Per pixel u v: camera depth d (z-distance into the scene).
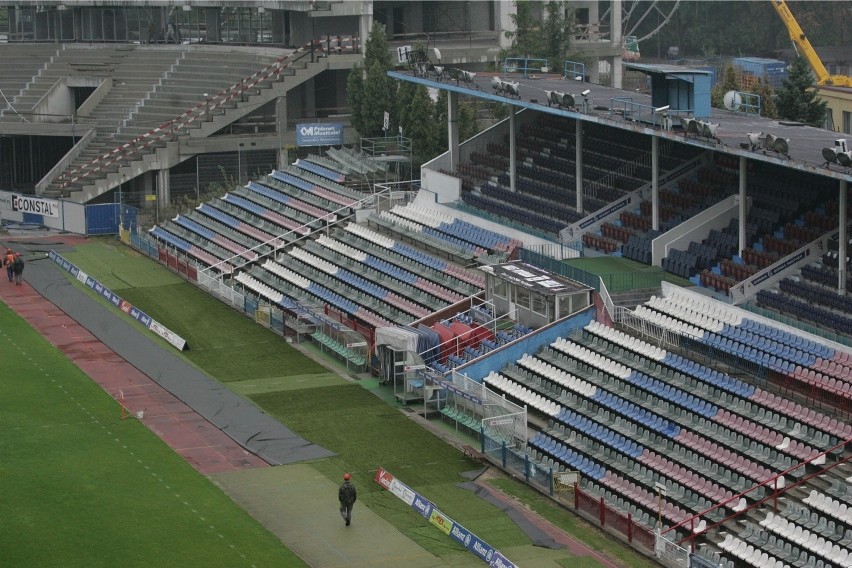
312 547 59.81
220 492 65.75
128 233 115.94
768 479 62.03
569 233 92.56
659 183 93.50
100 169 126.44
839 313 73.56
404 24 148.88
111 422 74.88
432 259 96.50
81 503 63.56
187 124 130.00
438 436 73.69
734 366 72.06
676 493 63.28
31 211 122.81
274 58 138.25
